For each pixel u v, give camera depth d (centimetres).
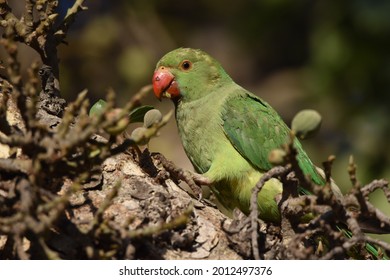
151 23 1561
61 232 480
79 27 1516
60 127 446
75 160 458
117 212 527
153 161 665
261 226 575
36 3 624
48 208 419
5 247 462
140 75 1473
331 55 1327
